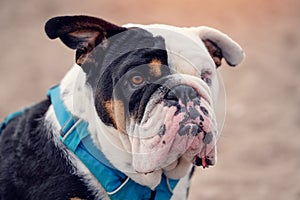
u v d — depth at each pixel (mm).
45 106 4691
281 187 7406
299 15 13102
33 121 4625
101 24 4207
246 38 12070
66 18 4184
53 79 10672
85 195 4270
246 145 8336
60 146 4332
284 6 13492
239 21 12828
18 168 4465
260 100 9633
